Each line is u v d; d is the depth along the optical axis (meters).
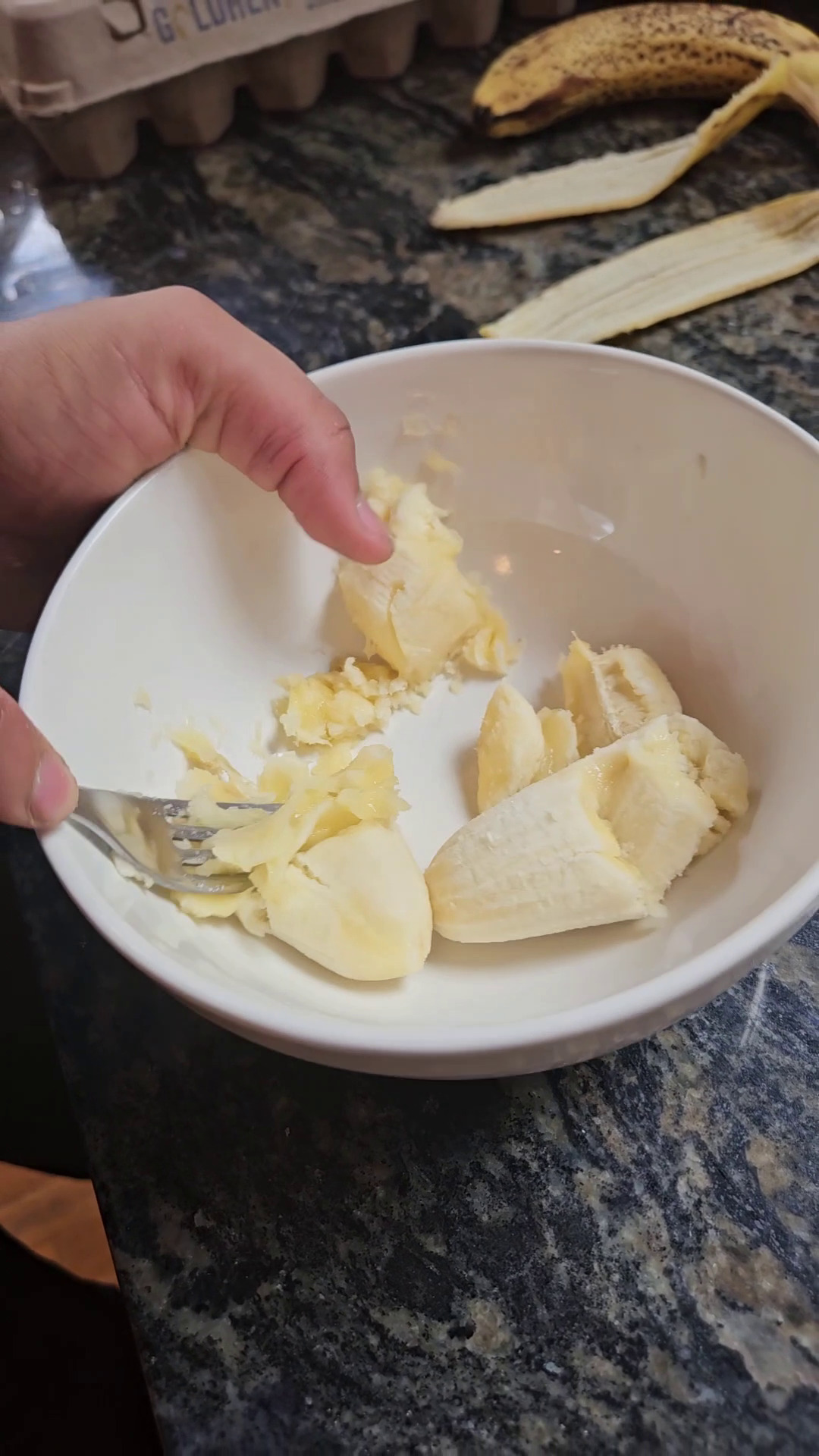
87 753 0.24
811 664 0.24
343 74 0.51
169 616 0.27
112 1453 0.31
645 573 0.29
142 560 0.27
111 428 0.28
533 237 0.43
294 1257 0.22
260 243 0.45
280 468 0.28
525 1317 0.21
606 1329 0.21
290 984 0.22
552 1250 0.22
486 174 0.46
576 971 0.23
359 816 0.25
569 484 0.30
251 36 0.44
